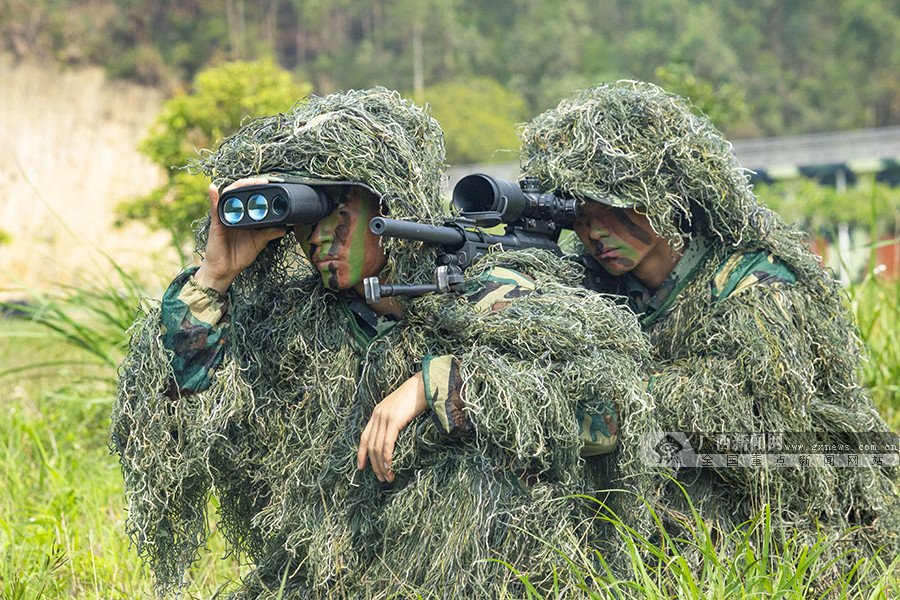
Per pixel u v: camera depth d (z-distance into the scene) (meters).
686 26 196.75
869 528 5.59
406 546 4.72
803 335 5.29
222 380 4.79
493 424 4.43
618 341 4.72
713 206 5.29
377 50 173.50
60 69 115.44
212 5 157.00
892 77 188.88
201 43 145.50
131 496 4.79
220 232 4.67
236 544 5.48
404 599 4.66
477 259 4.83
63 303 11.70
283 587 4.86
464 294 4.74
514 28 197.75
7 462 8.62
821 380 5.52
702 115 5.63
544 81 174.25
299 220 4.45
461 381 4.49
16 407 10.91
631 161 5.21
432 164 4.85
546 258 5.04
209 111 31.81
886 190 53.50
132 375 4.76
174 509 4.98
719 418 5.04
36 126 109.69
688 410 5.05
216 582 6.30
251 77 32.84
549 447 4.65
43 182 105.88
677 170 5.30
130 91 118.06
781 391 5.12
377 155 4.60
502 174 26.34
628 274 5.67
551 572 4.67
